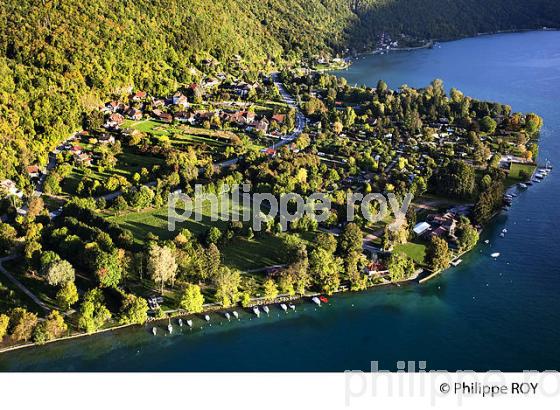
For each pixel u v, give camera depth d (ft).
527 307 608.19
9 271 620.08
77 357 521.65
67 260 624.18
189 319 573.33
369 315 594.65
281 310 595.47
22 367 506.48
